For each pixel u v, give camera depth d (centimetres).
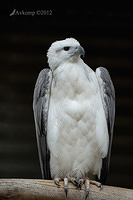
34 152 1360
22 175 1365
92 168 887
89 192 788
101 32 1360
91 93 859
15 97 1355
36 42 1359
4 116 1350
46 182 778
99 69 891
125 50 1361
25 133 1357
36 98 910
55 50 880
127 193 777
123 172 1352
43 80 894
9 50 1355
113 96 906
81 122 854
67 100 856
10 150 1357
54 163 882
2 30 1350
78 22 1352
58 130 858
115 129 1352
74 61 869
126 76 1357
